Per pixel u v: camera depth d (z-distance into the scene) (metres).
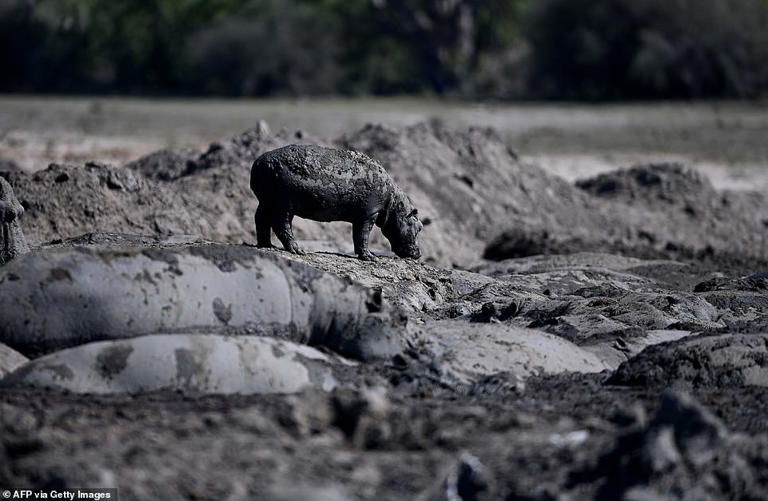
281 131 78.62
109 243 48.97
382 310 36.91
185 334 33.47
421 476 25.64
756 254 83.75
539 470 25.77
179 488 24.47
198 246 38.97
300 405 28.44
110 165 61.50
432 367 34.75
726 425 30.05
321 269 42.59
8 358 32.88
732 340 36.75
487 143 86.12
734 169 134.50
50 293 33.72
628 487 24.91
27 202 57.53
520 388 34.00
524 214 80.62
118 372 31.94
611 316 43.06
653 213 88.56
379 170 45.41
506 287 47.97
